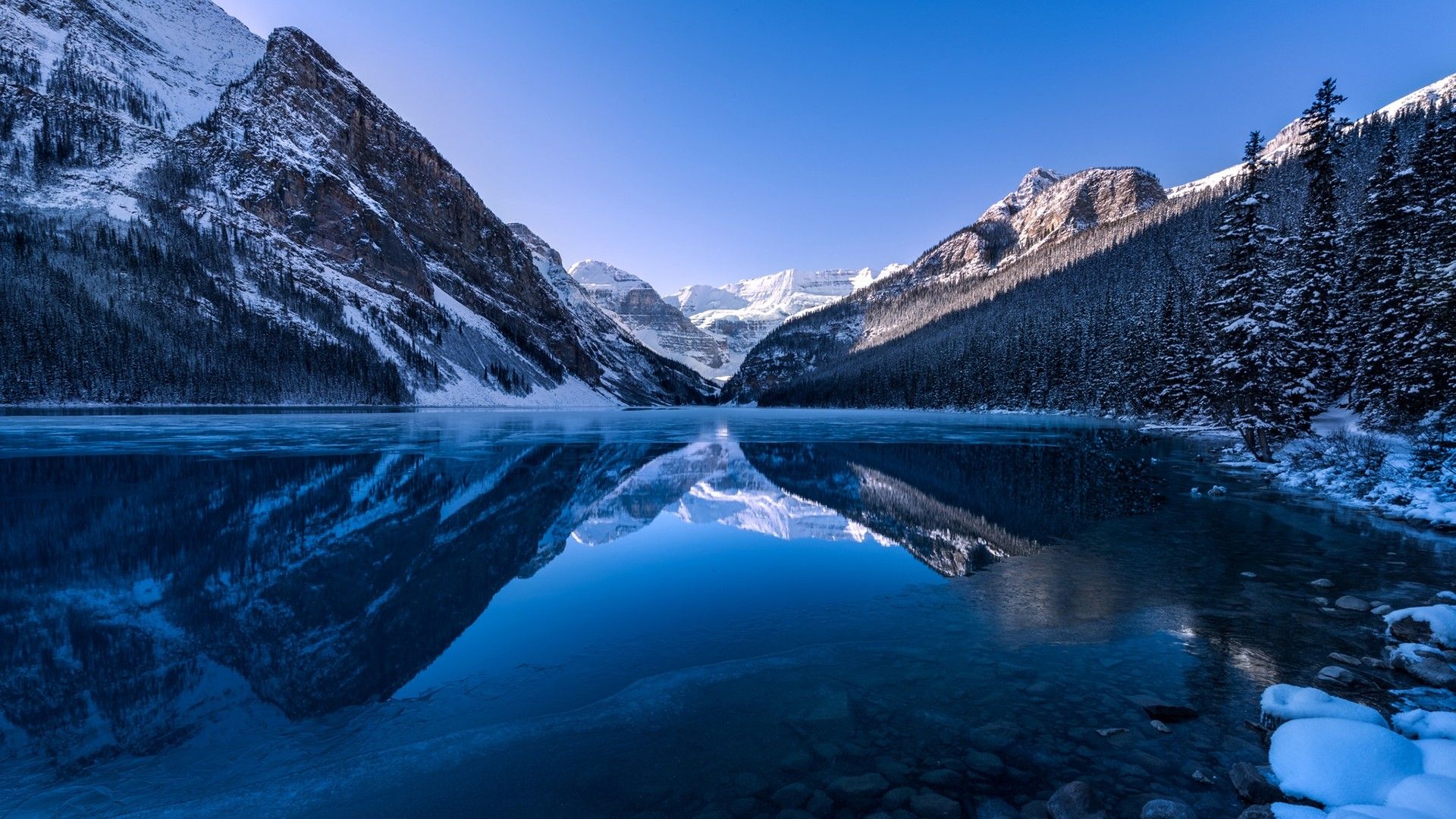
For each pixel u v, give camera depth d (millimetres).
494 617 6586
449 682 4969
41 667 5258
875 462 22141
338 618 6512
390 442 28453
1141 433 35438
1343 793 3031
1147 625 5945
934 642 5668
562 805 3314
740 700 4562
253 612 6672
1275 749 3484
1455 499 10781
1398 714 3922
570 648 5707
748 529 11070
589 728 4188
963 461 22000
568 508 13094
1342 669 4656
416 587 7625
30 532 10406
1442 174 23375
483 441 30203
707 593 7410
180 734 4156
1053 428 42656
